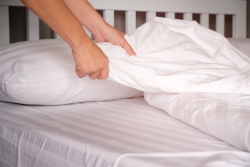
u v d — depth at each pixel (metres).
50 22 0.79
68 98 1.03
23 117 0.90
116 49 0.96
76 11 1.05
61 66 1.02
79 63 0.82
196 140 0.65
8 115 0.93
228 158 0.53
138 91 1.16
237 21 2.13
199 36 1.12
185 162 0.52
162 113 0.90
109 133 0.70
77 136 0.68
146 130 0.73
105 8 1.60
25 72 0.97
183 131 0.72
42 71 0.99
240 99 0.71
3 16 1.40
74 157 0.62
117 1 1.63
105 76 0.87
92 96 1.07
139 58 0.94
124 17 1.97
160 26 1.08
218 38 1.12
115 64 0.87
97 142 0.63
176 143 0.62
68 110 0.98
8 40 1.42
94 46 0.83
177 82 0.81
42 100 1.00
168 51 0.97
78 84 1.02
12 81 0.96
